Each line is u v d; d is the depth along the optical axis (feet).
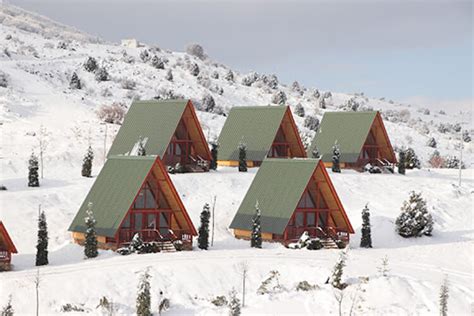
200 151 445.37
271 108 488.44
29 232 314.76
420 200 369.71
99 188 323.78
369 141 518.78
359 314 251.60
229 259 295.89
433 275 295.69
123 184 316.19
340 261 272.72
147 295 238.89
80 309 241.14
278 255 310.86
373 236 362.94
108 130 502.79
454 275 299.38
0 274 262.26
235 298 239.30
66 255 297.74
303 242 330.54
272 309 253.03
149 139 434.30
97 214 313.73
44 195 354.33
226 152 479.82
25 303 240.32
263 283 276.41
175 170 424.87
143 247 305.53
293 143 487.61
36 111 526.16
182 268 277.85
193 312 248.11
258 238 327.67
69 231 321.32
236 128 490.90
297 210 339.98
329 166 507.71
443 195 442.50
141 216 317.83
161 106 447.42
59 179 388.78
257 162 470.80
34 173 370.32
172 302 254.47
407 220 362.33
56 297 245.65
